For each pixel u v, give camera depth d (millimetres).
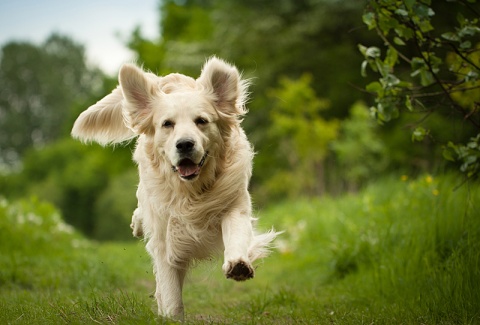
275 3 25922
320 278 8484
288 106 19250
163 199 4988
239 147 5105
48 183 43656
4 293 7094
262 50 24781
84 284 7684
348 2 22719
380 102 5719
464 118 5941
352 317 5223
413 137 6008
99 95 42312
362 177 19062
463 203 7172
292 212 14297
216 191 4902
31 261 9141
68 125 48188
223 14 26266
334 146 18422
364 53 5652
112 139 6113
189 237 4977
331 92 23453
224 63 5043
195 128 4785
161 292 5031
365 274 7477
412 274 6383
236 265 4414
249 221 4941
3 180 49375
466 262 5715
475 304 5172
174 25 34344
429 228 6902
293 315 5586
